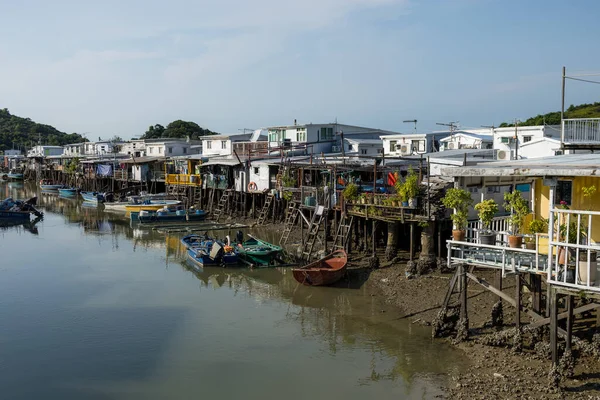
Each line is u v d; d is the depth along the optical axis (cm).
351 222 3000
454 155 4134
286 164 4153
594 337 1577
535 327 1580
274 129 6175
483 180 2319
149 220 4828
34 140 17250
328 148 5928
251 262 3173
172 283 2859
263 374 1747
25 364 1853
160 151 7950
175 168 6469
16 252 3694
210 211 5284
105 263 3350
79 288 2770
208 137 7056
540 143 4259
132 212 5069
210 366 1814
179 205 5306
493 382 1519
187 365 1827
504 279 2372
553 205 1353
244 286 2780
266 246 3312
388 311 2264
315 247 3381
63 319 2291
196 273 3062
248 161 4853
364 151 5756
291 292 2627
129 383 1708
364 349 1902
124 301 2542
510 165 1700
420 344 1877
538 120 6506
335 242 3139
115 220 5209
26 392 1661
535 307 1681
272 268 3114
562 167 1416
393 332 2028
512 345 1702
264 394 1617
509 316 1923
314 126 5897
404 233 3150
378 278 2672
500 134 4875
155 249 3781
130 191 6831
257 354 1902
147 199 5653
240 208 5103
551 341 1418
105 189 7769
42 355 1925
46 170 9962
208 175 5438
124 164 7169
